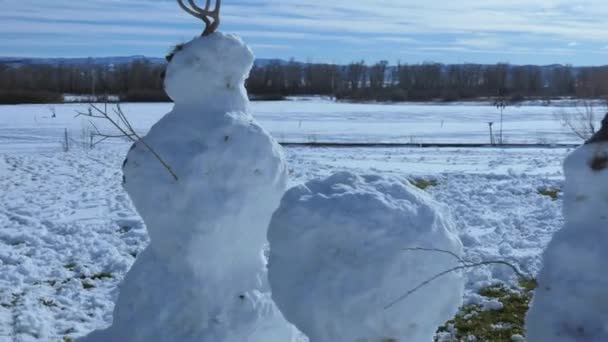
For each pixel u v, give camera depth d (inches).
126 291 203.3
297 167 792.9
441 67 4252.0
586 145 143.6
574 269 139.2
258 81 4119.1
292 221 159.5
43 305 306.5
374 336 148.6
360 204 156.8
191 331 195.0
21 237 428.1
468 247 395.9
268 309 201.2
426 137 1341.0
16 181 717.9
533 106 2645.2
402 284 148.5
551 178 679.7
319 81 4190.5
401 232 153.0
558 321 137.0
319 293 151.4
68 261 382.3
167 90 205.9
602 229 139.2
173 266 199.0
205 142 193.9
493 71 3951.8
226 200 192.2
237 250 199.3
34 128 1496.1
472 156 946.1
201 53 201.5
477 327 274.1
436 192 602.2
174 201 192.2
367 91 3870.6
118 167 849.5
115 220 485.1
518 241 406.3
